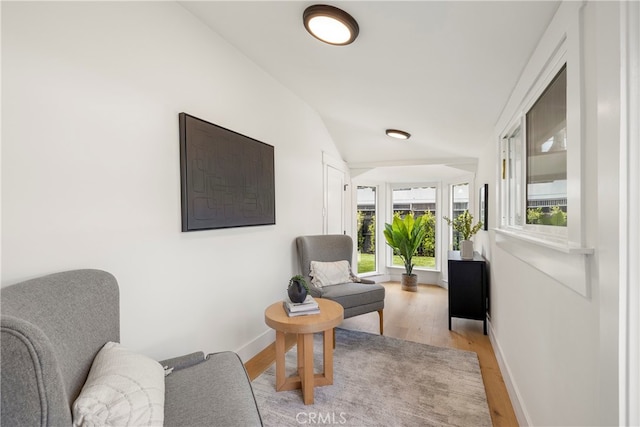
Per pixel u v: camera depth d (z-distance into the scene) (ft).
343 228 14.69
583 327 3.08
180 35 5.86
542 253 4.23
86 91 4.32
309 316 6.29
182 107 5.91
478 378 6.89
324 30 5.42
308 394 5.90
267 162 8.39
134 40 5.00
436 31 4.93
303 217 10.70
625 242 2.19
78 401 2.75
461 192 15.42
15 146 3.59
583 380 3.07
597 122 2.58
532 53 4.84
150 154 5.25
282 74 8.52
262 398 6.12
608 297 2.38
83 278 3.73
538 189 4.99
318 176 11.82
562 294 3.67
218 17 6.15
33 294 3.03
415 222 15.42
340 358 7.85
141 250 5.08
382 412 5.70
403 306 12.57
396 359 7.80
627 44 2.16
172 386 3.94
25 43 3.69
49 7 3.92
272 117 8.86
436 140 11.46
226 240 7.08
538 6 3.87
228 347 7.12
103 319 3.76
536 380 4.69
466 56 5.46
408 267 15.35
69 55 4.12
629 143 2.16
